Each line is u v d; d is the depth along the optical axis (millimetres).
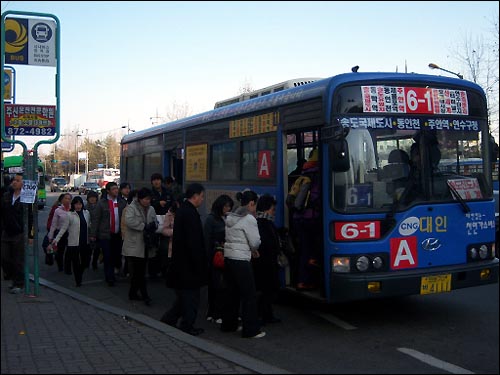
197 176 11781
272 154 8875
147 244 9414
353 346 6777
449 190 7742
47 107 8836
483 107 8258
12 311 7910
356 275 7066
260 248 7723
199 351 5961
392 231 7328
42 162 34969
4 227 9445
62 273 12789
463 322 7840
